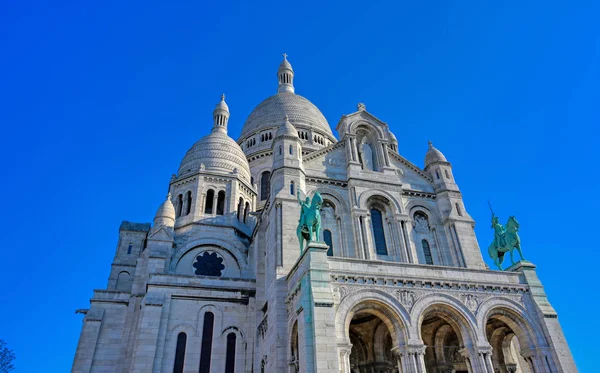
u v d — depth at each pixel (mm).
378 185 40969
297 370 27938
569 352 29359
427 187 44094
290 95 79125
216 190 52656
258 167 66000
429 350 34281
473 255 39438
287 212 36094
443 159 45312
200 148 57219
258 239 42250
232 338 39406
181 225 49438
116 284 53906
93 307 44938
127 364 39875
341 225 38562
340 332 25625
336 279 27531
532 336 29953
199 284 40938
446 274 30297
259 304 38656
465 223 41250
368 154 44062
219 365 37812
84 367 41938
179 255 46750
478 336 28406
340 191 40281
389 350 33406
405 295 28438
